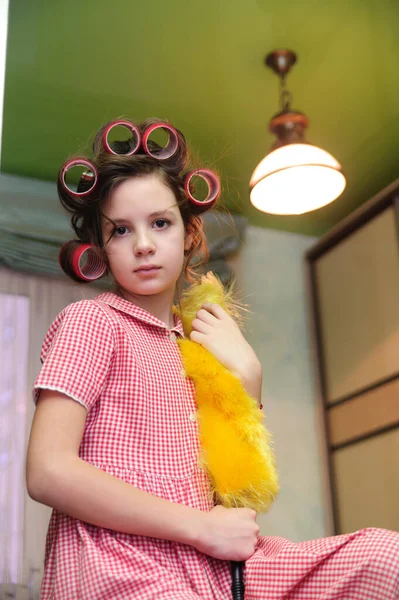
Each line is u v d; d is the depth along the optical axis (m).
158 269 1.07
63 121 2.81
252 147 3.03
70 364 0.93
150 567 0.87
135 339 1.02
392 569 0.88
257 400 1.11
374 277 3.48
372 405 3.38
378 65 2.63
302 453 3.57
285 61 2.57
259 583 0.96
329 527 3.46
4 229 3.05
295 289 3.84
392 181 3.36
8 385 2.96
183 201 1.14
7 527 2.77
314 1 2.32
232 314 1.30
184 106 2.80
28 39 2.39
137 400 0.97
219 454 0.98
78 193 1.09
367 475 3.34
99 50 2.48
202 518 0.91
